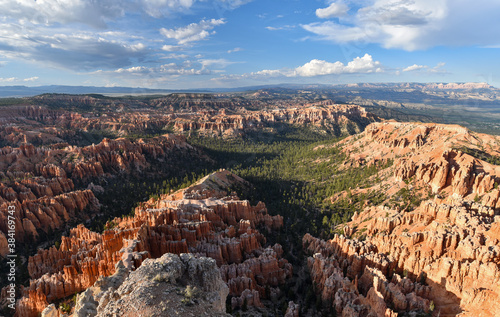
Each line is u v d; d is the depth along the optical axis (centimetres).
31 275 9106
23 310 6788
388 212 11569
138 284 3991
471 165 12488
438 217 9581
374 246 9475
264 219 13625
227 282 8275
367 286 8031
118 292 3947
